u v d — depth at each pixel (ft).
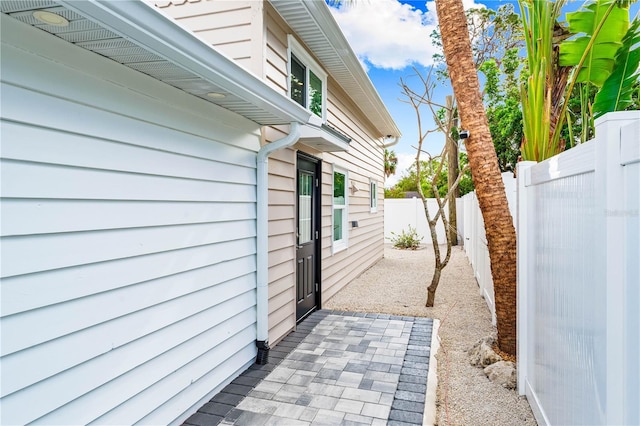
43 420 5.35
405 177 88.79
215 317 9.41
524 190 9.32
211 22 12.23
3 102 4.83
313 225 17.52
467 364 11.44
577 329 5.77
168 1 12.64
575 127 19.80
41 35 5.27
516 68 33.06
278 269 13.10
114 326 6.53
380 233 35.24
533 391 8.63
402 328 14.65
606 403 4.43
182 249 8.23
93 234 6.14
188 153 8.41
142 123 7.11
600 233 4.61
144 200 7.18
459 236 45.39
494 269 11.19
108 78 6.35
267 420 8.27
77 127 5.82
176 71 6.91
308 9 12.68
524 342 9.34
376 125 30.68
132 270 6.89
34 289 5.22
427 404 8.90
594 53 11.95
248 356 11.00
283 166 13.47
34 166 5.22
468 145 11.58
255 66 11.76
